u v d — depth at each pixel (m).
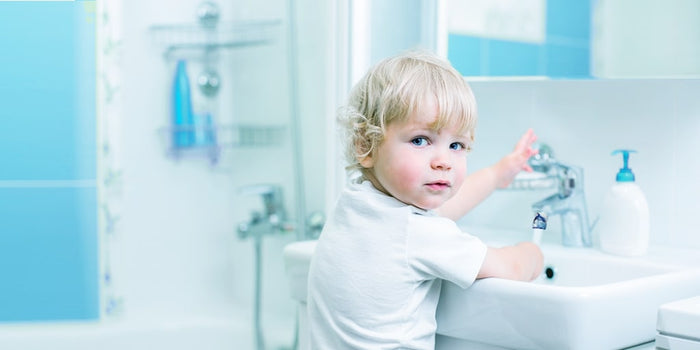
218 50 2.42
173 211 2.41
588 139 1.40
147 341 2.19
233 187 2.45
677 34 1.29
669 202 1.31
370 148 1.01
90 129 2.18
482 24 1.57
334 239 1.01
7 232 2.13
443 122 0.95
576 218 1.33
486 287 0.93
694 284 1.02
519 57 1.52
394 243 0.96
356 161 1.05
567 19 1.45
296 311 2.17
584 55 1.43
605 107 1.38
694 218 1.28
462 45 1.61
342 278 0.98
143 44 2.34
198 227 2.45
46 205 2.15
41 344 2.06
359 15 1.62
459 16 1.61
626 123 1.35
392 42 1.67
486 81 1.55
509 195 1.52
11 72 2.11
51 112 2.14
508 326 0.91
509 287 0.90
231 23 2.35
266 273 2.29
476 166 1.58
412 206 0.99
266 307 2.29
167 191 2.39
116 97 2.28
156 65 2.36
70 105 2.15
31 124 2.13
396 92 0.96
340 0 1.64
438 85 0.96
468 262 0.94
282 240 2.24
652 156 1.32
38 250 2.15
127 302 2.31
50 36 2.13
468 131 0.99
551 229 1.45
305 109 2.10
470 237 0.97
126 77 2.31
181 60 2.36
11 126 2.12
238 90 2.40
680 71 1.29
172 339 2.22
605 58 1.39
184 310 2.39
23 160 2.13
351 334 0.97
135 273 2.33
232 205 2.46
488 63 1.57
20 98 2.12
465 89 0.98
